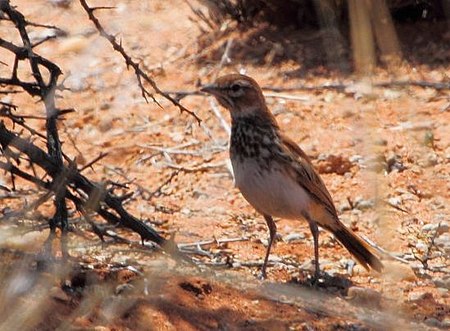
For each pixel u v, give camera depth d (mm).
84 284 9812
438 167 13703
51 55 16750
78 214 11789
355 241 11164
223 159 14250
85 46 16938
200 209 13039
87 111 15391
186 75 16297
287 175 11008
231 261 11367
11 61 16516
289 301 10242
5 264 9328
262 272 11016
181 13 18141
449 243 11898
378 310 10297
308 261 11633
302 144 14391
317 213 11164
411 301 10477
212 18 17703
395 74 14680
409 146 14039
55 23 17641
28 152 9516
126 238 11250
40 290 9266
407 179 13461
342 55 15789
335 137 14523
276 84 15883
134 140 14789
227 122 15078
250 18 17562
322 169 13852
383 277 10945
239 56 16672
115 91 15906
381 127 14398
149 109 15516
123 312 9398
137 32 17516
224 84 11266
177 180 13797
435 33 16594
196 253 11453
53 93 9594
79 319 9117
